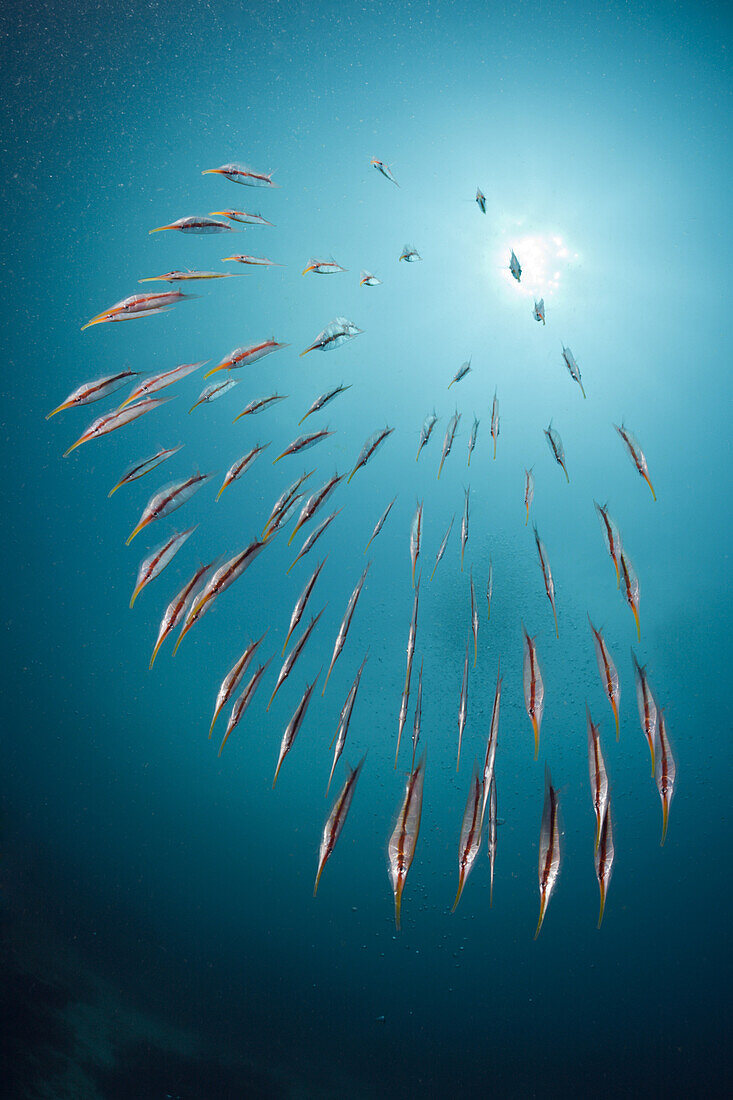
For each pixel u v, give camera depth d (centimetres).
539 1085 740
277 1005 815
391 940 849
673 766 196
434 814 882
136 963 847
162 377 289
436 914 856
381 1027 794
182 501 270
